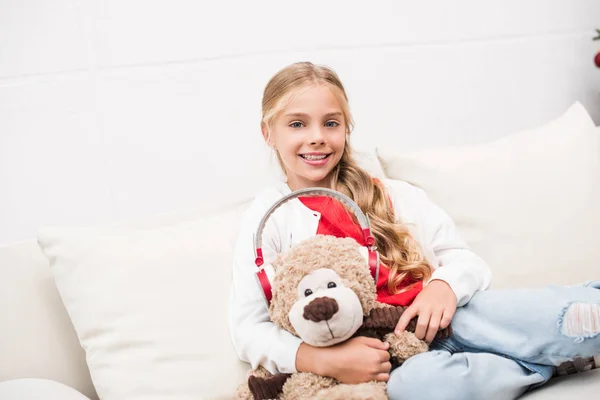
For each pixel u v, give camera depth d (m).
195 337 1.14
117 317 1.14
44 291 1.22
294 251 1.03
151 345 1.12
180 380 1.11
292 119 1.24
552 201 1.37
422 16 1.71
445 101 1.76
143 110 1.51
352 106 1.67
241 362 1.14
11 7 1.41
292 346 1.05
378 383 0.98
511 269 1.33
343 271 1.01
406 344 1.03
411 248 1.22
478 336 1.06
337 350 1.01
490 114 1.81
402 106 1.72
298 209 1.24
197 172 1.57
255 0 1.58
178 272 1.18
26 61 1.42
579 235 1.35
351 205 1.12
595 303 0.99
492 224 1.35
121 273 1.16
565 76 1.87
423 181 1.40
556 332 0.99
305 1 1.62
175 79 1.53
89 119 1.48
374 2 1.67
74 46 1.46
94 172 1.49
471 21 1.76
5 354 1.15
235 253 1.22
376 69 1.69
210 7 1.55
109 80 1.49
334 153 1.26
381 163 1.47
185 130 1.55
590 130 1.51
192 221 1.30
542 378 1.02
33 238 1.41
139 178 1.52
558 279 1.32
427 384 0.96
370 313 1.05
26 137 1.44
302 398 1.00
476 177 1.39
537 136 1.48
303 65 1.28
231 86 1.58
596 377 1.03
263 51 1.60
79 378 1.20
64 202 1.47
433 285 1.12
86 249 1.18
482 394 0.98
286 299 1.01
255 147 1.61
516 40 1.81
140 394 1.10
